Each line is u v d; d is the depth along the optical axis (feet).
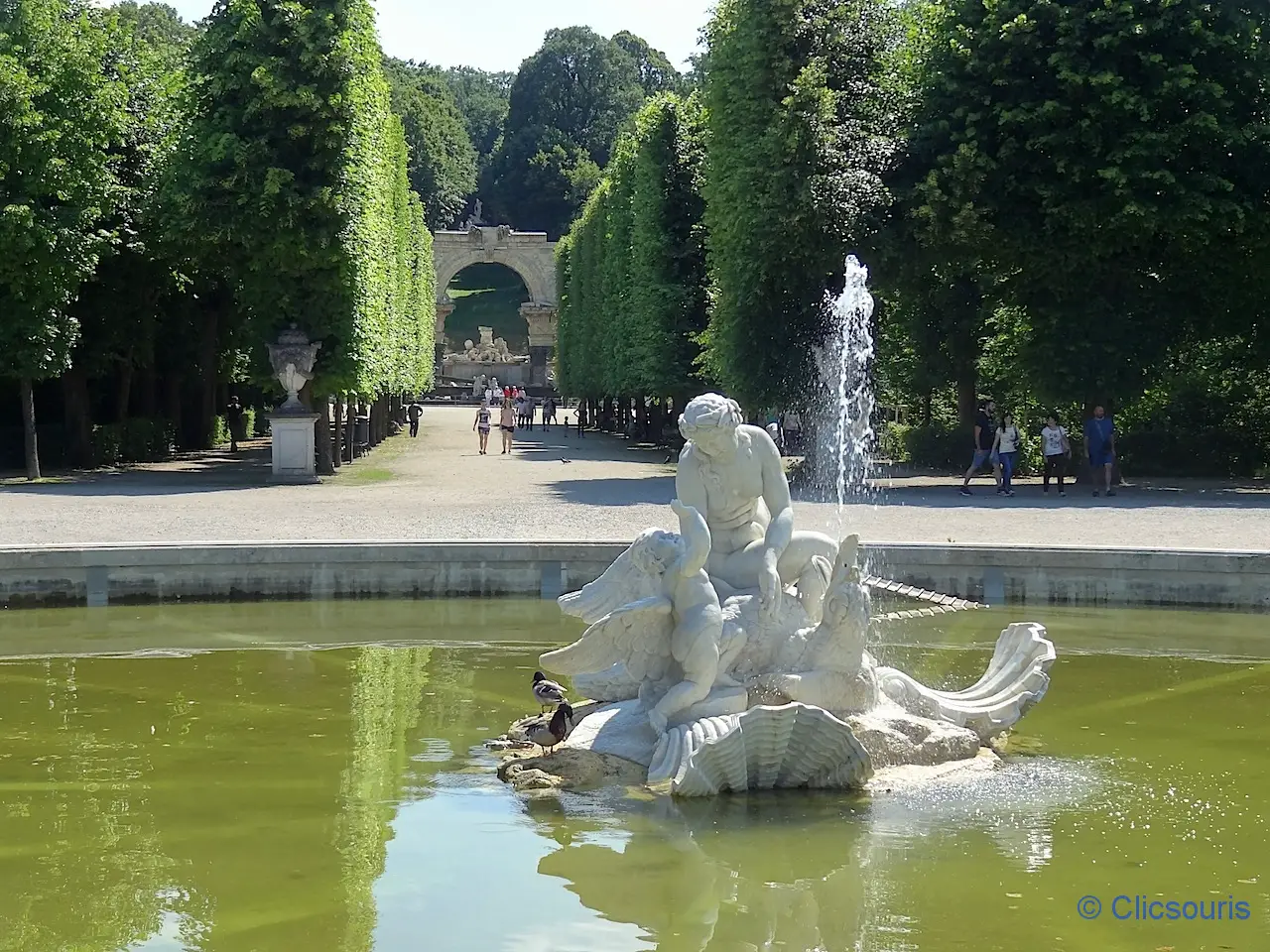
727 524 29.91
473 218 399.24
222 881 21.50
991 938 19.17
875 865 22.35
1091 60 90.07
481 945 18.89
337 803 25.84
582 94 437.17
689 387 134.31
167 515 70.74
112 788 26.89
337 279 100.73
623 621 28.50
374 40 109.50
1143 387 95.55
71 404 114.32
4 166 95.50
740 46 98.63
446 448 157.48
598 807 25.57
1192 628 46.57
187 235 100.99
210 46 98.58
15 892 20.95
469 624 47.29
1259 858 22.75
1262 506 76.23
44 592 50.26
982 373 118.32
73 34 101.65
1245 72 90.17
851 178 90.74
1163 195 89.30
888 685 30.42
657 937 19.20
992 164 89.76
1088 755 29.76
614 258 170.19
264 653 42.24
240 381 157.58
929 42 97.45
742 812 25.32
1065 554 50.85
